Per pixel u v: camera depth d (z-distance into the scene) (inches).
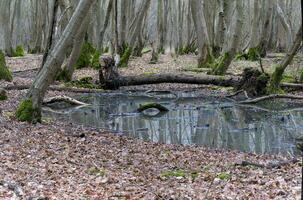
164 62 1469.0
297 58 1296.8
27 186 305.9
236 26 1021.2
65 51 558.9
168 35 1850.4
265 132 579.2
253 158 440.1
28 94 564.4
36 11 1936.5
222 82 930.7
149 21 1909.4
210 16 1534.2
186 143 519.2
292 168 375.2
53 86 888.3
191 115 693.9
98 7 1523.1
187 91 934.4
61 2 965.8
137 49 1659.7
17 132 488.1
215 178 342.6
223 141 532.7
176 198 291.1
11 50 1679.4
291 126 613.0
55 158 396.2
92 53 1285.7
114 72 935.0
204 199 289.4
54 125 569.0
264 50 1489.9
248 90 840.3
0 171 336.8
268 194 294.2
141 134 562.9
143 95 895.1
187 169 386.9
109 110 727.7
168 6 1851.6
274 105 773.3
